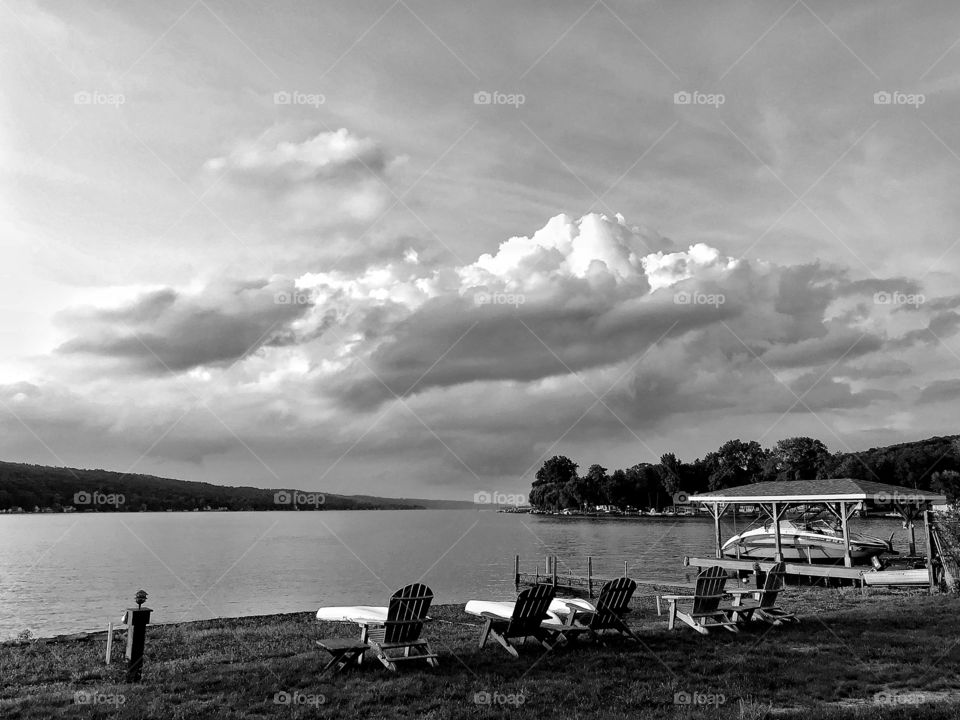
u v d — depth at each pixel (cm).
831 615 1584
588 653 1166
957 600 1833
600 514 18112
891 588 2258
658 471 17075
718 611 1405
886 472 10819
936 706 845
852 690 954
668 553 5656
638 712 840
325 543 8275
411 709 846
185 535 10606
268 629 1551
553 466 19938
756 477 14425
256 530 12631
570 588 2844
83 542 8688
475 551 6469
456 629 1514
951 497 2736
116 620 2623
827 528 3597
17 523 16025
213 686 946
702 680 996
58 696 885
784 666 1073
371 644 1044
